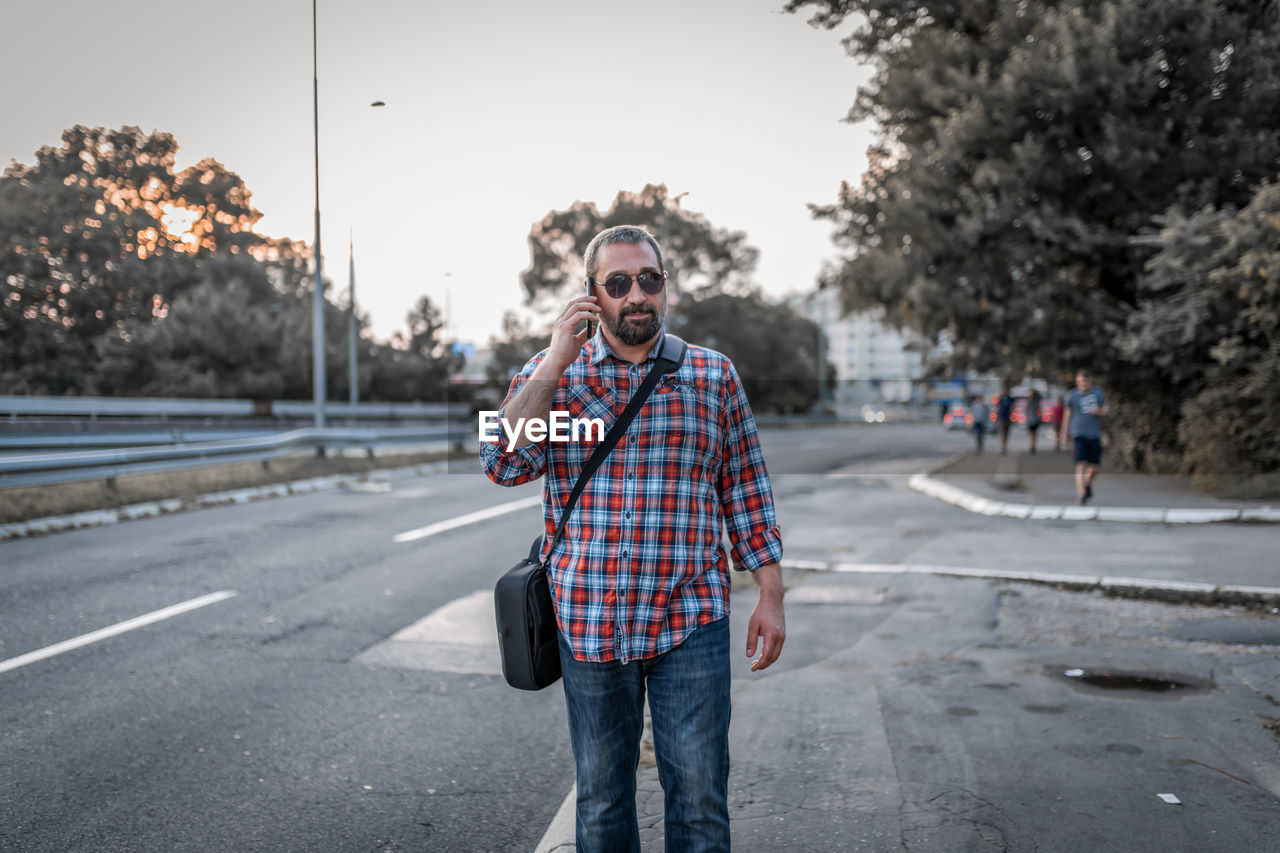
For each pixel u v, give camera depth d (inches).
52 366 1722.4
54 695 198.5
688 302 2516.0
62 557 361.1
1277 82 596.4
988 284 686.5
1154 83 609.6
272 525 456.1
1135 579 299.7
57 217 1845.5
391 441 911.0
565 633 91.2
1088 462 487.2
